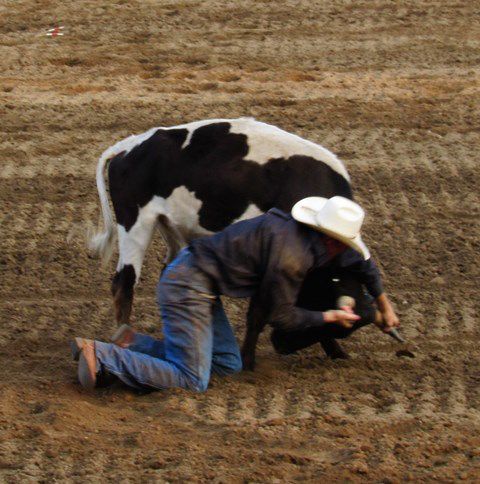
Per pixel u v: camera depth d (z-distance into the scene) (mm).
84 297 12148
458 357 10398
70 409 8898
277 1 23906
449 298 11859
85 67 20031
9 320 11398
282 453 8109
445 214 14070
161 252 13039
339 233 8727
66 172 15625
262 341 10805
